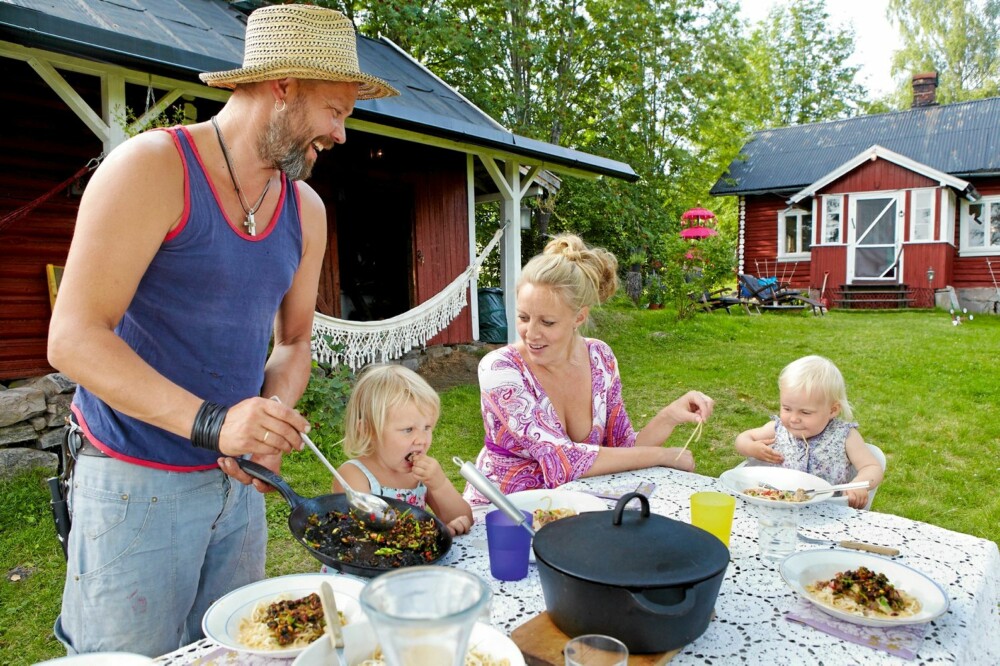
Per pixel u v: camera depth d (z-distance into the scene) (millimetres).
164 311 1391
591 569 996
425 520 1502
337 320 5793
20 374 4770
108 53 3604
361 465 1938
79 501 1400
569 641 961
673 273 12211
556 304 1951
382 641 697
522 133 14047
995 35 31734
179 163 1326
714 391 6852
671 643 1003
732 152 18156
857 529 1602
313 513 1451
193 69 3969
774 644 1089
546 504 1722
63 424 4465
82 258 1221
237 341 1487
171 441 1407
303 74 1336
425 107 6918
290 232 1580
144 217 1260
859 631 1122
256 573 1701
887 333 10508
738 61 17422
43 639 2621
